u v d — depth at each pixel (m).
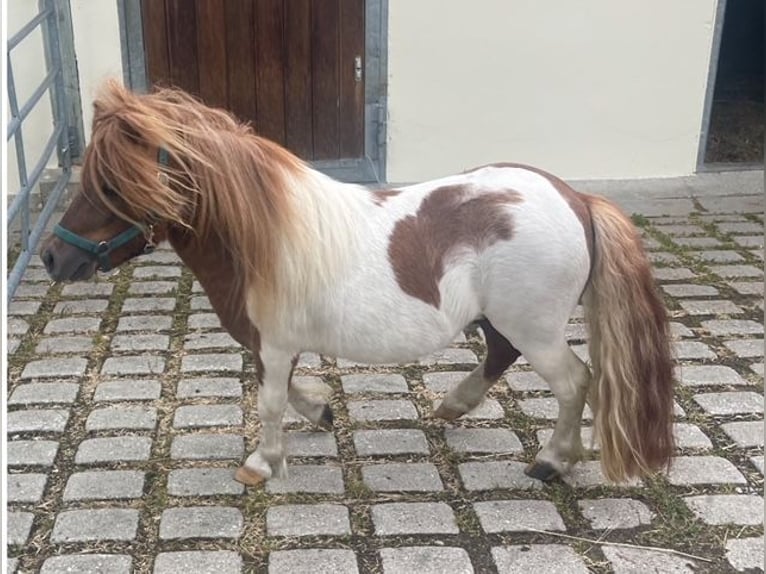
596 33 5.09
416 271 2.26
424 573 2.21
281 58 4.98
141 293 3.92
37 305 3.77
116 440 2.78
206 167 2.11
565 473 2.60
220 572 2.21
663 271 4.24
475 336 3.57
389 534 2.36
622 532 2.40
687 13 5.11
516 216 2.26
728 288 4.07
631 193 5.27
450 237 2.28
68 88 4.86
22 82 4.73
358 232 2.25
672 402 2.40
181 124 2.09
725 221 4.94
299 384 2.78
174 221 2.16
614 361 2.32
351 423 2.91
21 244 4.21
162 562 2.24
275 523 2.39
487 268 2.29
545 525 2.42
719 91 7.46
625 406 2.34
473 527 2.41
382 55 4.98
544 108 5.21
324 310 2.25
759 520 2.45
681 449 2.78
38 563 2.25
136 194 2.04
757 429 2.89
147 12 4.80
